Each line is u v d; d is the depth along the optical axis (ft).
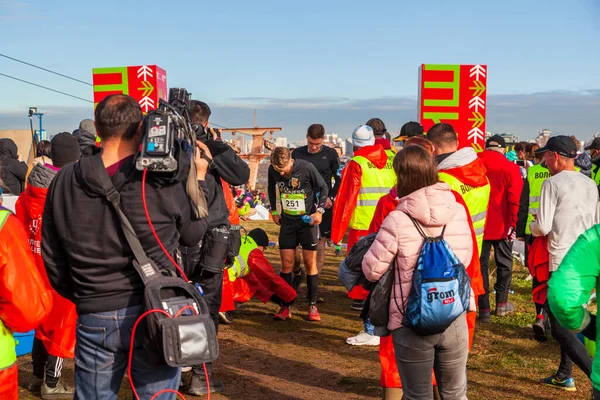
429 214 10.91
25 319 8.64
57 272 9.27
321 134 27.66
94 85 28.12
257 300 27.20
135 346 8.85
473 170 15.23
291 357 19.36
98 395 8.94
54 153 16.56
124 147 9.14
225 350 19.98
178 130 9.37
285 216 24.00
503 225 23.27
